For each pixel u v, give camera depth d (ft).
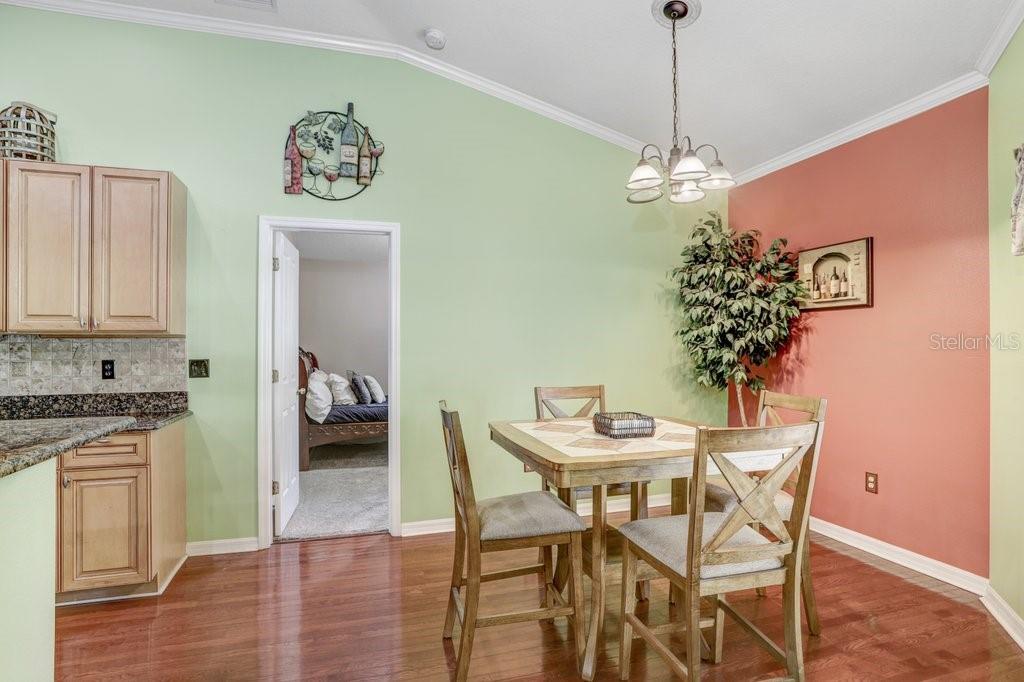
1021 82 7.17
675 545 5.93
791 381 11.97
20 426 5.35
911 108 9.22
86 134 9.66
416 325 11.32
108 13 9.74
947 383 8.71
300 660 6.68
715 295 11.46
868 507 10.11
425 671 6.46
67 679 6.29
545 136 12.30
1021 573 7.14
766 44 8.69
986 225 8.16
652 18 8.61
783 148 11.66
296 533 11.14
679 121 11.60
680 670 5.47
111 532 8.25
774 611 7.91
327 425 17.38
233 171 10.32
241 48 10.39
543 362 12.25
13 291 8.40
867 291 10.05
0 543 3.98
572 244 12.50
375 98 11.09
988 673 6.38
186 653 6.83
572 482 6.03
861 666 6.52
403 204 11.26
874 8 7.47
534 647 6.98
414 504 11.25
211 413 10.17
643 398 13.07
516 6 9.07
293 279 12.32
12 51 9.40
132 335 9.44
